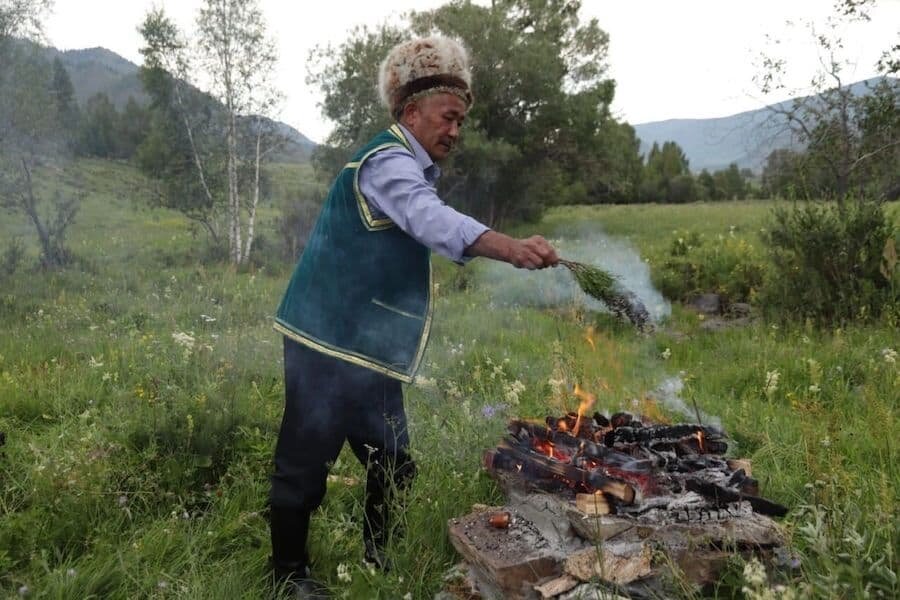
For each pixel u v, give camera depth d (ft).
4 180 49.85
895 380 16.19
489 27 77.00
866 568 7.68
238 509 11.50
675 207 110.93
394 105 8.77
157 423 13.24
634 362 20.95
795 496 10.80
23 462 12.89
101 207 85.05
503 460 9.53
